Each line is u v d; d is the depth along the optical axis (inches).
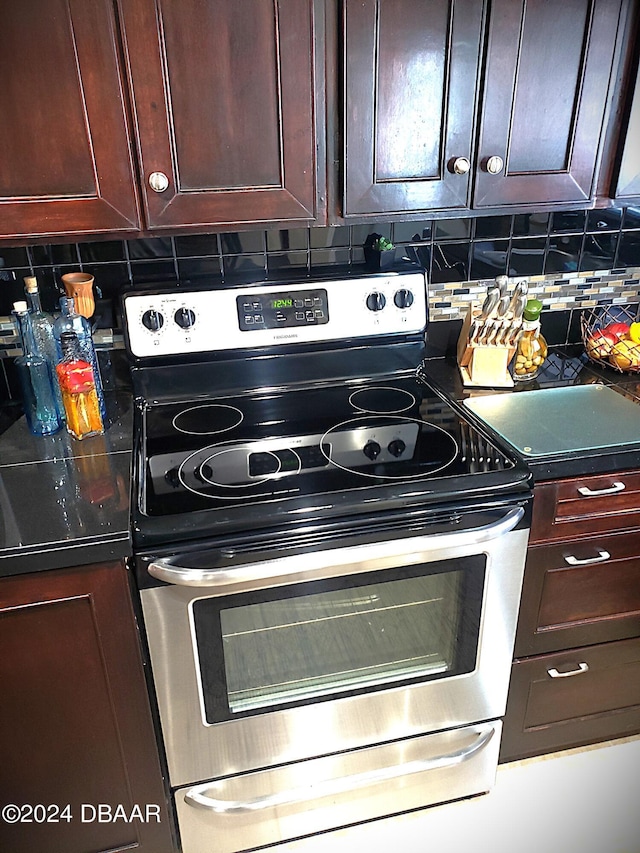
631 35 56.2
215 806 57.7
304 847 63.6
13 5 45.4
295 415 64.4
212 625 50.6
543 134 58.1
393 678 58.2
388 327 69.5
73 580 47.1
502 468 53.6
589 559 60.7
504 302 66.9
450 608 57.0
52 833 56.3
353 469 54.3
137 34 48.0
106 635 49.6
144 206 53.2
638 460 57.2
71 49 47.3
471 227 71.8
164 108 50.5
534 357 69.6
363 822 65.8
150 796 57.2
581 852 62.7
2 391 66.9
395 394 68.3
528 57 54.9
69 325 58.3
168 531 46.9
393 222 64.8
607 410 63.4
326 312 67.6
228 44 49.8
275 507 48.9
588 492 57.7
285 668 55.3
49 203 51.1
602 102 57.9
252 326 66.2
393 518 51.1
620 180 61.2
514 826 65.2
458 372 72.4
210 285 64.7
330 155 55.6
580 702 69.1
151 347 64.4
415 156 56.8
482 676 60.9
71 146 50.0
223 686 53.5
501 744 69.2
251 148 53.4
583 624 64.2
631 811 66.5
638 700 71.0
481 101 55.7
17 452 56.8
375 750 61.0
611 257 77.3
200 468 55.0
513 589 57.6
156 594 48.3
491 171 57.8
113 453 56.4
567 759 72.1
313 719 57.2
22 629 47.8
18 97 47.8
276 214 56.0
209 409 65.8
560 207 61.5
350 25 50.9
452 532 52.1
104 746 53.8
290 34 50.4
